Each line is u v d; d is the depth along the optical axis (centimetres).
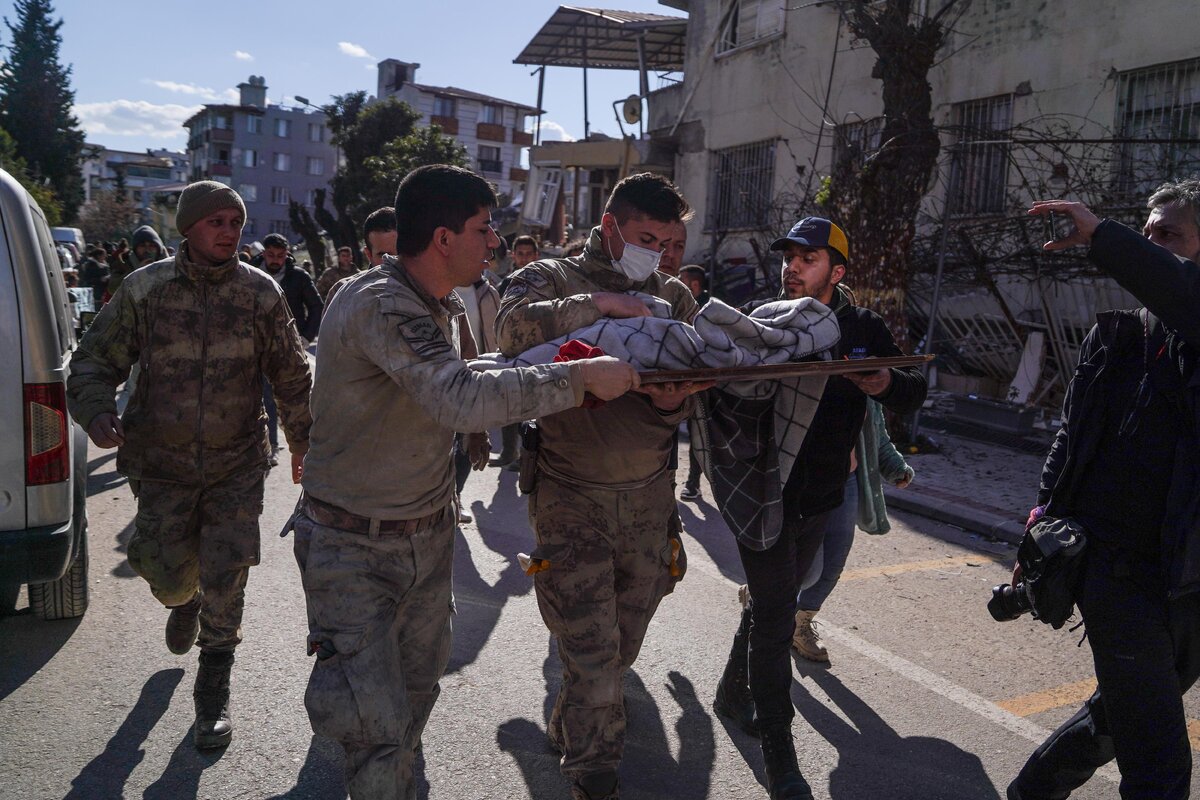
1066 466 251
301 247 5975
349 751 235
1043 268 1011
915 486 775
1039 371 1094
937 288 977
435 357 221
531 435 295
